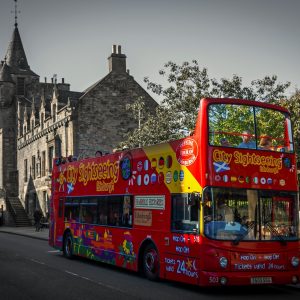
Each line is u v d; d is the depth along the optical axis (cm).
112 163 1653
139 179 1477
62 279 1388
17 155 5450
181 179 1273
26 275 1459
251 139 1260
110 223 1631
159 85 2406
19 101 5462
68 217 1983
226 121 1246
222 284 1145
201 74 2377
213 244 1155
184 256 1231
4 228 4531
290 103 2073
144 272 1431
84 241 1820
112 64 3825
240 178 1212
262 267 1181
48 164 4238
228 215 1182
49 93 5644
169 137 2416
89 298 1105
